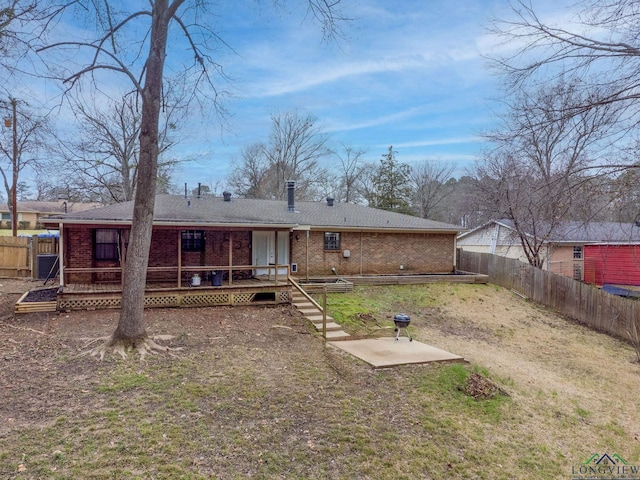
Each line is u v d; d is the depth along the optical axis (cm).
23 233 3794
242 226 1320
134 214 862
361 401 678
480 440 602
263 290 1340
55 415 560
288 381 737
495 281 1994
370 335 1137
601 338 1400
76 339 893
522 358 1128
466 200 2766
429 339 1164
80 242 1348
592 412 794
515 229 1936
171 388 672
